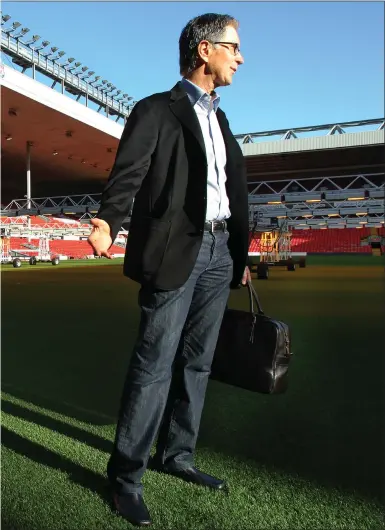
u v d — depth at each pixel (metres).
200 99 1.60
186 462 1.79
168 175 1.54
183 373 1.79
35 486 1.67
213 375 1.91
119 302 7.85
